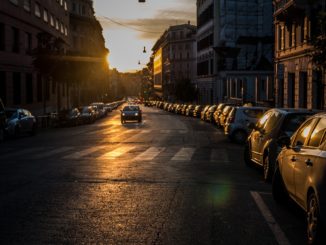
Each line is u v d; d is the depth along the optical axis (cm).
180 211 769
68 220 707
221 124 3130
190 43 13488
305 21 3366
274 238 622
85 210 771
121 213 752
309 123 734
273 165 1038
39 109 4884
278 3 4097
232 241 605
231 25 7044
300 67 3556
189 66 13575
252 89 6366
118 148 1870
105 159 1480
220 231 652
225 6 7031
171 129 3325
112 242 596
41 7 5019
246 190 966
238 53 6919
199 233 640
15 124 2505
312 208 594
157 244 589
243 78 6372
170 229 659
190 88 9112
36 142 2258
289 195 764
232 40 7050
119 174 1159
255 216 743
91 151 1745
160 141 2247
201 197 885
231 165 1373
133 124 4156
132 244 588
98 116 5647
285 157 788
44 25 5175
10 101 3897
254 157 1256
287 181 761
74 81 4894
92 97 10625
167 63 14688
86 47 9362
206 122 4466
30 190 944
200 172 1216
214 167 1321
